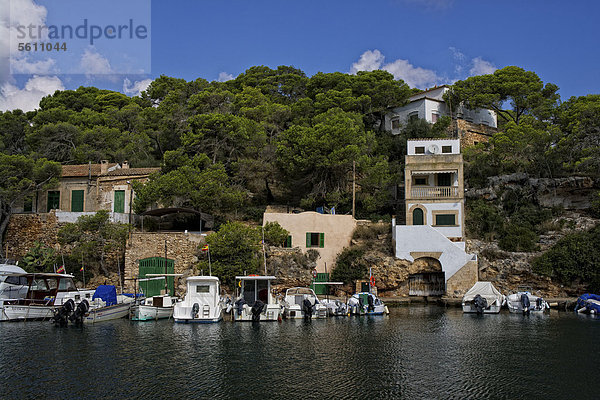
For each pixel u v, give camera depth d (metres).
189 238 46.97
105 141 64.50
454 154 51.59
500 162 59.06
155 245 46.69
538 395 19.41
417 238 47.88
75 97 77.94
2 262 46.31
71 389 19.61
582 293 44.53
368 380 21.06
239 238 45.34
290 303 39.31
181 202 51.03
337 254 51.31
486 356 25.34
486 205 53.88
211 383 20.47
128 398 18.64
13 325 34.00
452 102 70.81
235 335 30.45
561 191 53.66
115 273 47.50
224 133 57.06
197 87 77.56
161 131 70.81
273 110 68.62
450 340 29.28
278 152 57.41
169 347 26.94
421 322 36.00
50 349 26.31
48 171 52.69
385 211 59.00
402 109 71.81
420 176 53.22
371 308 39.41
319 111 68.81
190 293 35.72
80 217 47.72
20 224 50.50
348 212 57.06
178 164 54.44
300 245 50.53
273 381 20.78
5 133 71.69
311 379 21.12
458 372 22.41
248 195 58.62
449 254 47.03
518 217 52.50
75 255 46.16
